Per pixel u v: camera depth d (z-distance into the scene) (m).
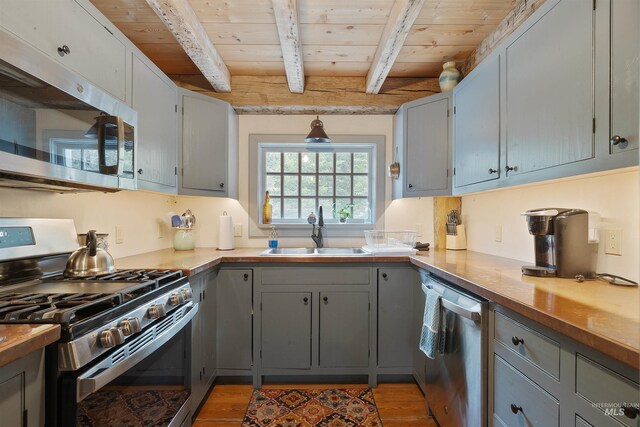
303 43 2.07
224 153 2.34
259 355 2.08
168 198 2.55
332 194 2.84
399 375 2.17
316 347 2.09
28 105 0.94
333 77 2.54
